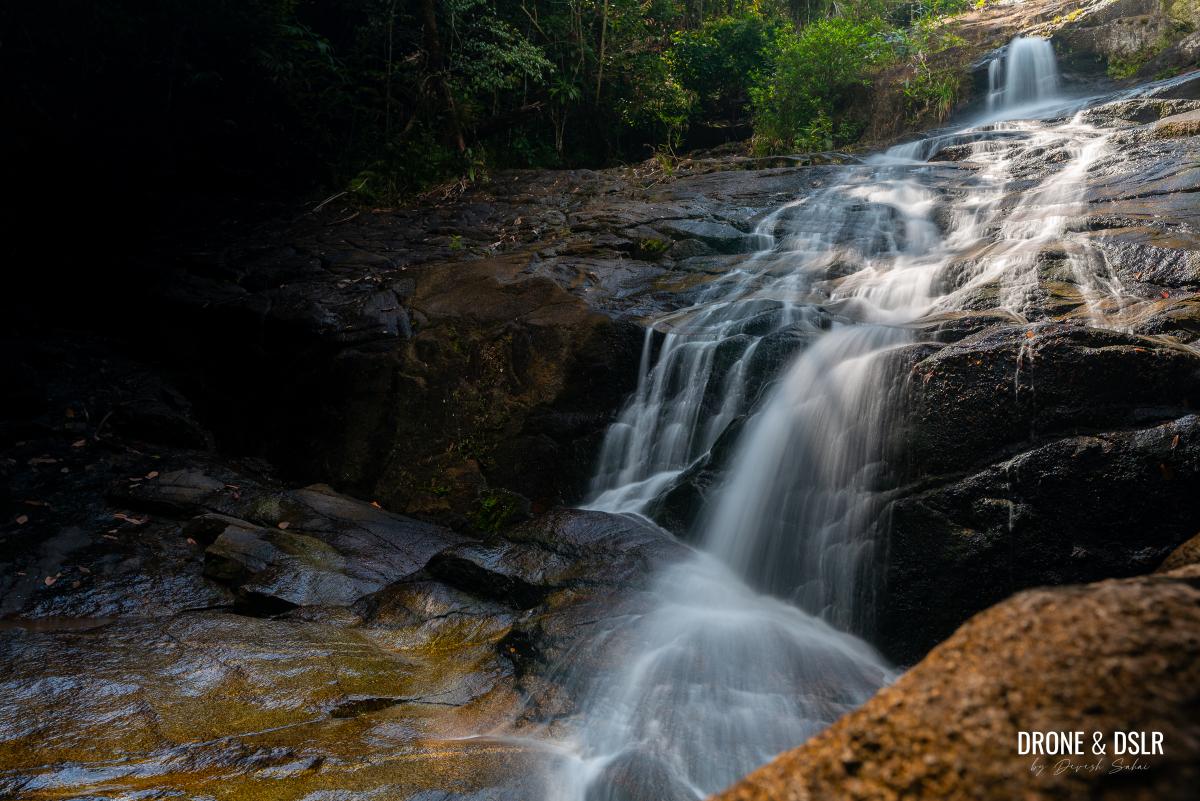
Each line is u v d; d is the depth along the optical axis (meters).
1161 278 4.66
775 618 4.16
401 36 13.13
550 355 5.84
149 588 4.75
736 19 16.36
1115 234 5.30
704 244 7.85
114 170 11.20
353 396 6.35
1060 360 3.74
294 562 4.79
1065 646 1.17
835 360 4.75
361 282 7.61
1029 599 1.31
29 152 10.52
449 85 12.29
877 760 1.19
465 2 12.26
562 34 13.91
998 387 3.83
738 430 4.87
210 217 10.85
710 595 4.29
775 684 3.47
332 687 3.49
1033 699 1.12
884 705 1.27
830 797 1.19
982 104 12.55
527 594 4.32
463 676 3.67
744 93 16.06
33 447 6.27
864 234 7.33
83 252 9.51
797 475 4.47
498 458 5.79
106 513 5.57
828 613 4.21
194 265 8.68
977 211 7.13
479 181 11.52
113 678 3.49
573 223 8.78
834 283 6.43
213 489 5.84
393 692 3.50
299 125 12.62
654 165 11.91
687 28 17.19
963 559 3.78
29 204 10.20
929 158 10.05
